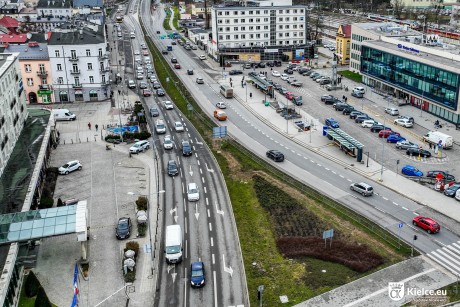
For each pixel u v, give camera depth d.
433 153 101.38
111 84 160.12
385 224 74.38
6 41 171.62
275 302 58.09
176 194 86.25
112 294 60.78
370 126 115.25
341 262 65.44
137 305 58.72
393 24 172.88
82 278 63.69
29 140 97.81
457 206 79.56
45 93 139.25
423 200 81.75
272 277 62.88
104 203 83.19
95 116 129.25
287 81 161.62
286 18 187.12
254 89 153.88
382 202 81.44
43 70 138.25
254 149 105.88
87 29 151.12
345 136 104.00
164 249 70.06
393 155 100.69
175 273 64.62
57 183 91.06
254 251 68.62
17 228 63.38
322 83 156.50
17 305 58.19
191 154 103.50
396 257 66.06
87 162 100.44
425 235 71.19
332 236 70.44
